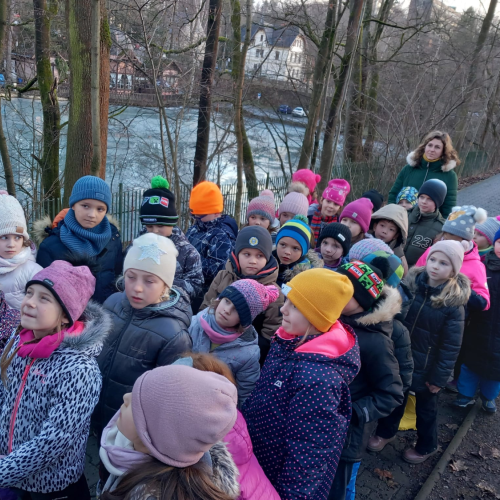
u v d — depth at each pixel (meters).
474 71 13.31
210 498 1.19
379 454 3.20
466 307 3.46
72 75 5.73
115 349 2.20
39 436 1.61
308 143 9.18
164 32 8.09
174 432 1.18
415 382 2.93
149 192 3.21
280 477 1.74
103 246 3.00
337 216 4.58
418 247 4.40
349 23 8.09
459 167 18.09
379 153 11.67
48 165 9.05
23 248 2.67
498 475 3.03
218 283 3.04
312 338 1.88
